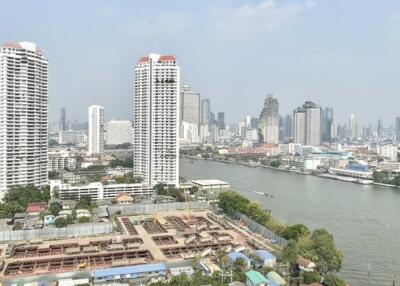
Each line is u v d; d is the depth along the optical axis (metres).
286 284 173.62
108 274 181.00
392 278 194.38
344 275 197.62
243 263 189.88
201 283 164.00
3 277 184.12
